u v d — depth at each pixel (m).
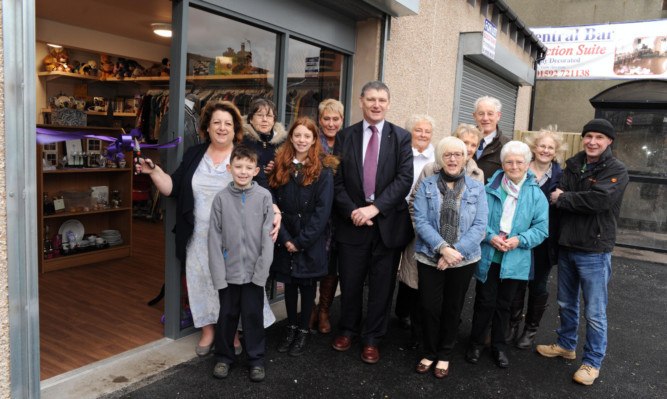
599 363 2.97
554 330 3.91
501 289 3.11
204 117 2.87
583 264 2.99
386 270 3.08
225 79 3.36
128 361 2.87
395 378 2.91
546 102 11.56
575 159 3.13
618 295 5.00
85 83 7.09
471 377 2.99
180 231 2.88
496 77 8.06
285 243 2.95
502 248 2.94
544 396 2.80
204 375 2.77
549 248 3.29
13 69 1.91
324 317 3.53
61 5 5.10
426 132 3.56
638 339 3.79
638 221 7.49
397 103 5.07
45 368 2.74
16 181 1.95
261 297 2.78
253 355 2.75
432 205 2.86
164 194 2.84
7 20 1.87
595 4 10.66
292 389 2.69
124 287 4.24
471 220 2.83
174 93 2.95
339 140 3.14
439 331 3.00
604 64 9.29
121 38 6.89
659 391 2.93
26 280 2.02
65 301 3.84
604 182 2.88
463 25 6.34
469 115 7.09
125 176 5.16
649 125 7.25
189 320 3.32
